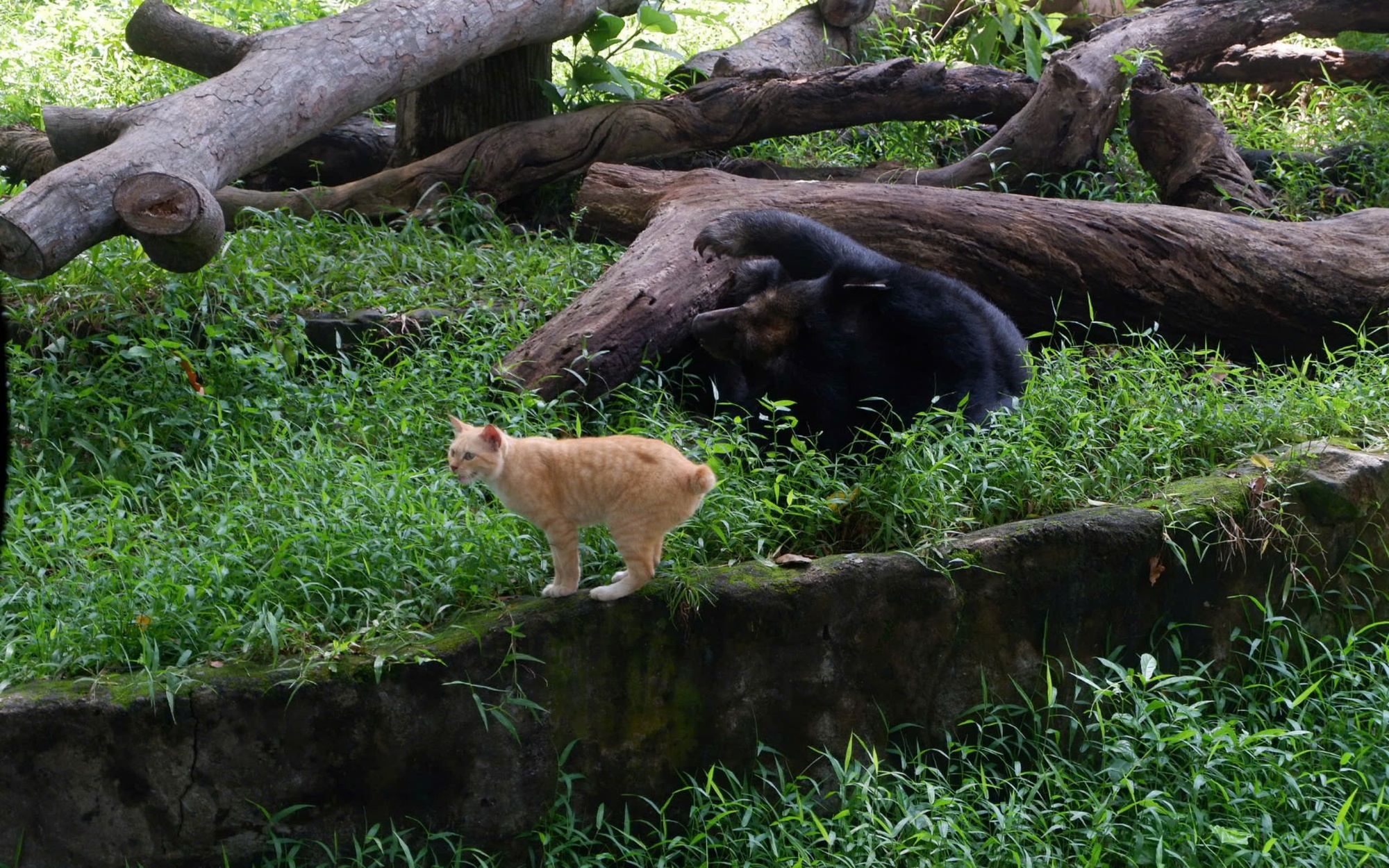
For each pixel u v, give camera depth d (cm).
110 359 591
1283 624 499
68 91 1132
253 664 391
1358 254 703
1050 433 552
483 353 612
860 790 414
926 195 733
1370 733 450
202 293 654
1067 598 465
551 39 871
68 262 584
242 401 577
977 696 462
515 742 411
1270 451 535
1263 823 398
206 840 386
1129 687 441
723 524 462
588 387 591
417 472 498
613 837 411
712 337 605
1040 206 723
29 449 550
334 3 1309
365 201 859
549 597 420
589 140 880
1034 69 1076
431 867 407
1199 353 660
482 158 870
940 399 570
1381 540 518
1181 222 707
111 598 409
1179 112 902
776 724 439
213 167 652
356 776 396
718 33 1364
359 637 407
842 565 442
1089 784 439
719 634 426
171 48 905
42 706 366
